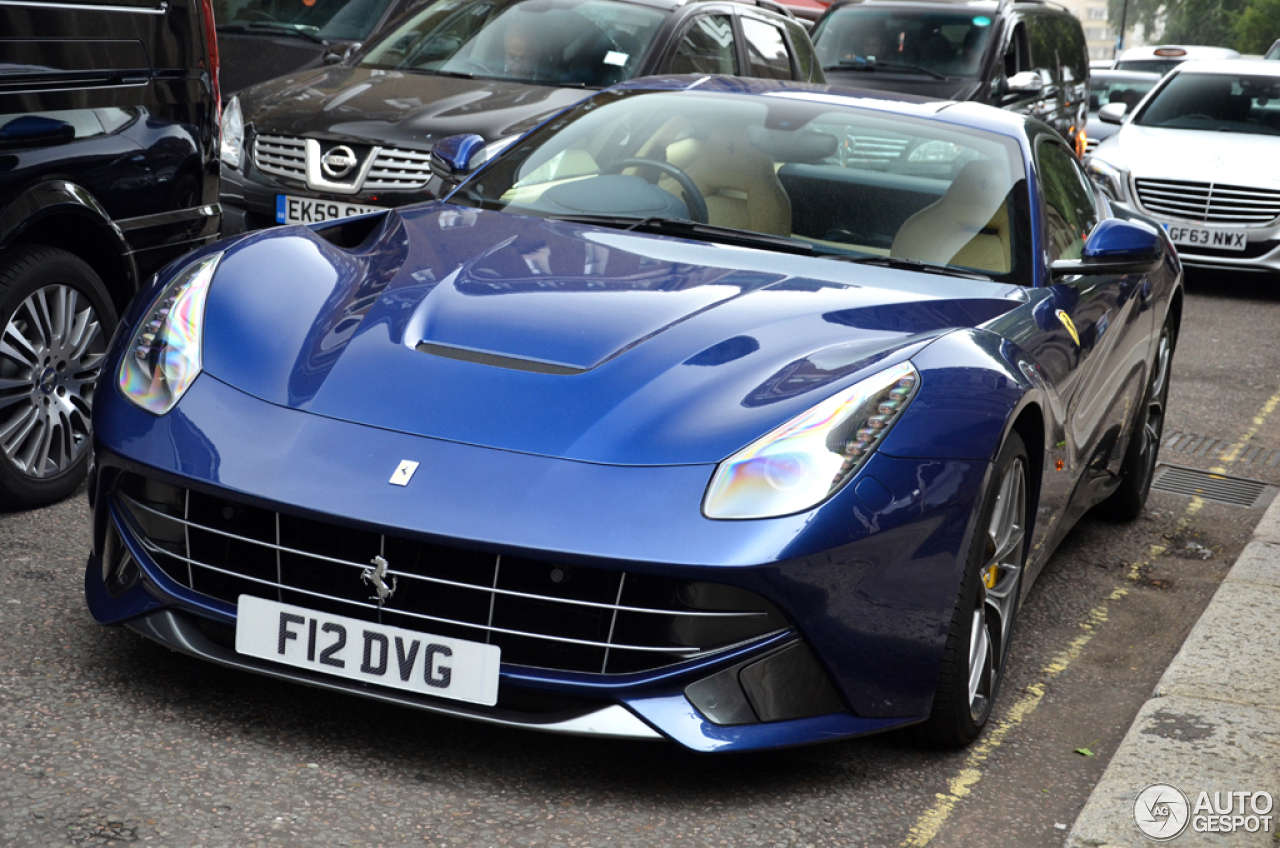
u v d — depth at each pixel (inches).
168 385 106.3
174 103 165.2
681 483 97.4
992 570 118.3
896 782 108.6
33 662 111.7
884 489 101.2
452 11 294.4
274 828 91.0
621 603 96.1
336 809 94.3
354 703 110.2
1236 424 258.5
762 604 97.7
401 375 104.7
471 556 96.7
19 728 100.4
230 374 106.3
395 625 98.7
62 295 150.6
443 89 263.4
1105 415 159.9
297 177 245.6
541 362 106.4
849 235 140.7
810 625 98.8
